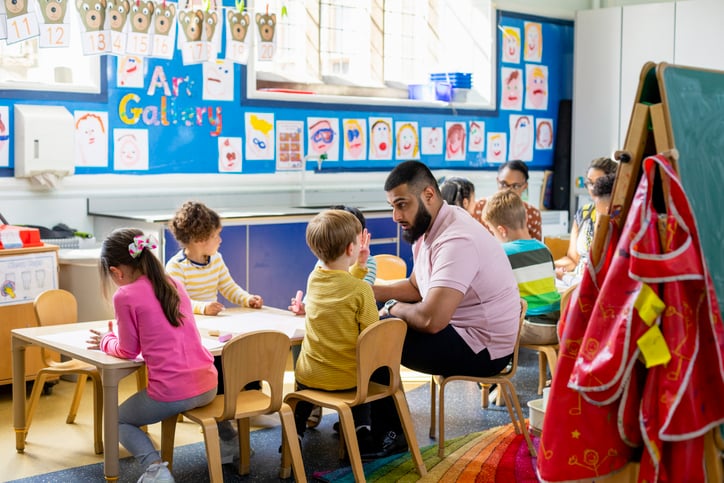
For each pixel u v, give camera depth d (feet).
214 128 18.89
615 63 24.31
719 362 6.84
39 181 16.30
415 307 11.10
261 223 17.43
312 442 12.14
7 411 13.51
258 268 17.46
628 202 7.25
